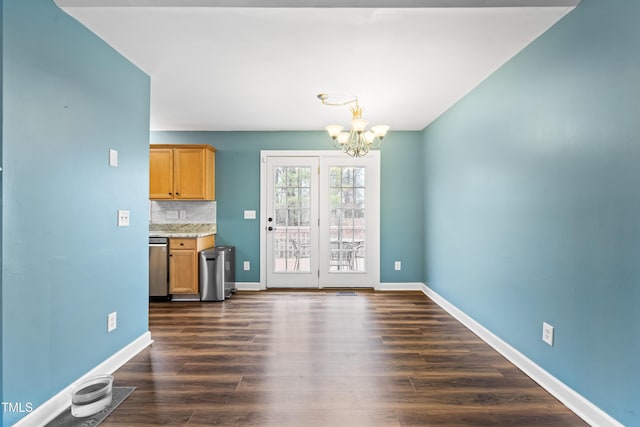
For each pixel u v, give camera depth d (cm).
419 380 222
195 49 241
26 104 167
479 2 176
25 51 166
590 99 179
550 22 206
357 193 495
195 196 451
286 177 493
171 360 252
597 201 175
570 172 194
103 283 226
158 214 485
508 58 256
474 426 175
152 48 238
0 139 154
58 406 185
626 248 159
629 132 157
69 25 195
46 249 179
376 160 490
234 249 481
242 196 489
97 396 187
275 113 400
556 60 206
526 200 237
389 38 227
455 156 363
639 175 152
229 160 488
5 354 157
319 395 204
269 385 215
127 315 254
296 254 497
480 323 305
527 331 235
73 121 198
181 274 427
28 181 168
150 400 198
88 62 212
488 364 246
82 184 206
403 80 299
